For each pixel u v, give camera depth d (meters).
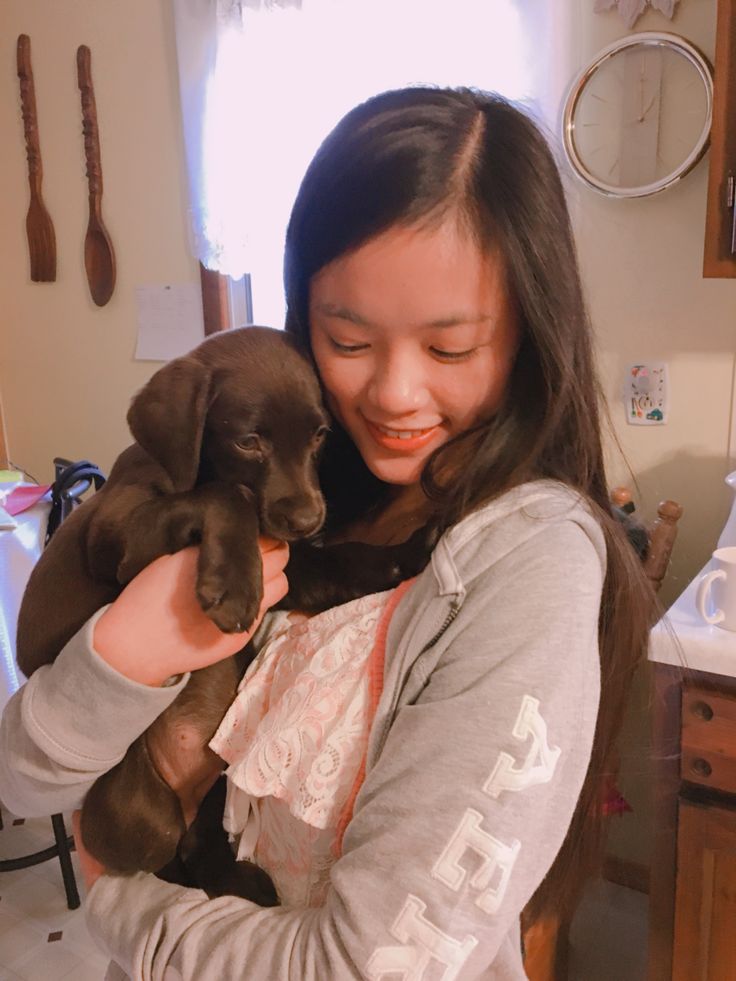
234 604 0.83
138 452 1.03
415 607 0.78
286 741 0.80
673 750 1.39
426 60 2.19
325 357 0.85
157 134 2.87
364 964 0.64
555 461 0.86
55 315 3.27
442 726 0.67
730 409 2.03
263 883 0.88
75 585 1.03
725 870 1.39
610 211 2.06
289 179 2.48
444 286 0.75
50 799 0.85
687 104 1.93
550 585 0.72
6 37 3.09
